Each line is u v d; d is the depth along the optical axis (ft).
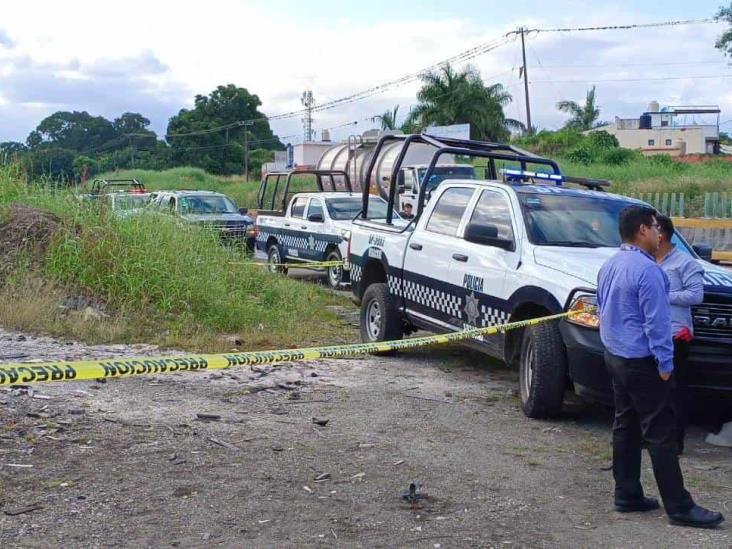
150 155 273.54
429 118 174.19
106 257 35.68
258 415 22.35
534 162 32.65
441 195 30.40
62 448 18.79
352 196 57.36
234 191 153.38
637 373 15.80
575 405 24.68
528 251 24.73
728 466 19.76
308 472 18.17
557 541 15.19
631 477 16.60
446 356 31.50
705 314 20.72
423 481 17.99
